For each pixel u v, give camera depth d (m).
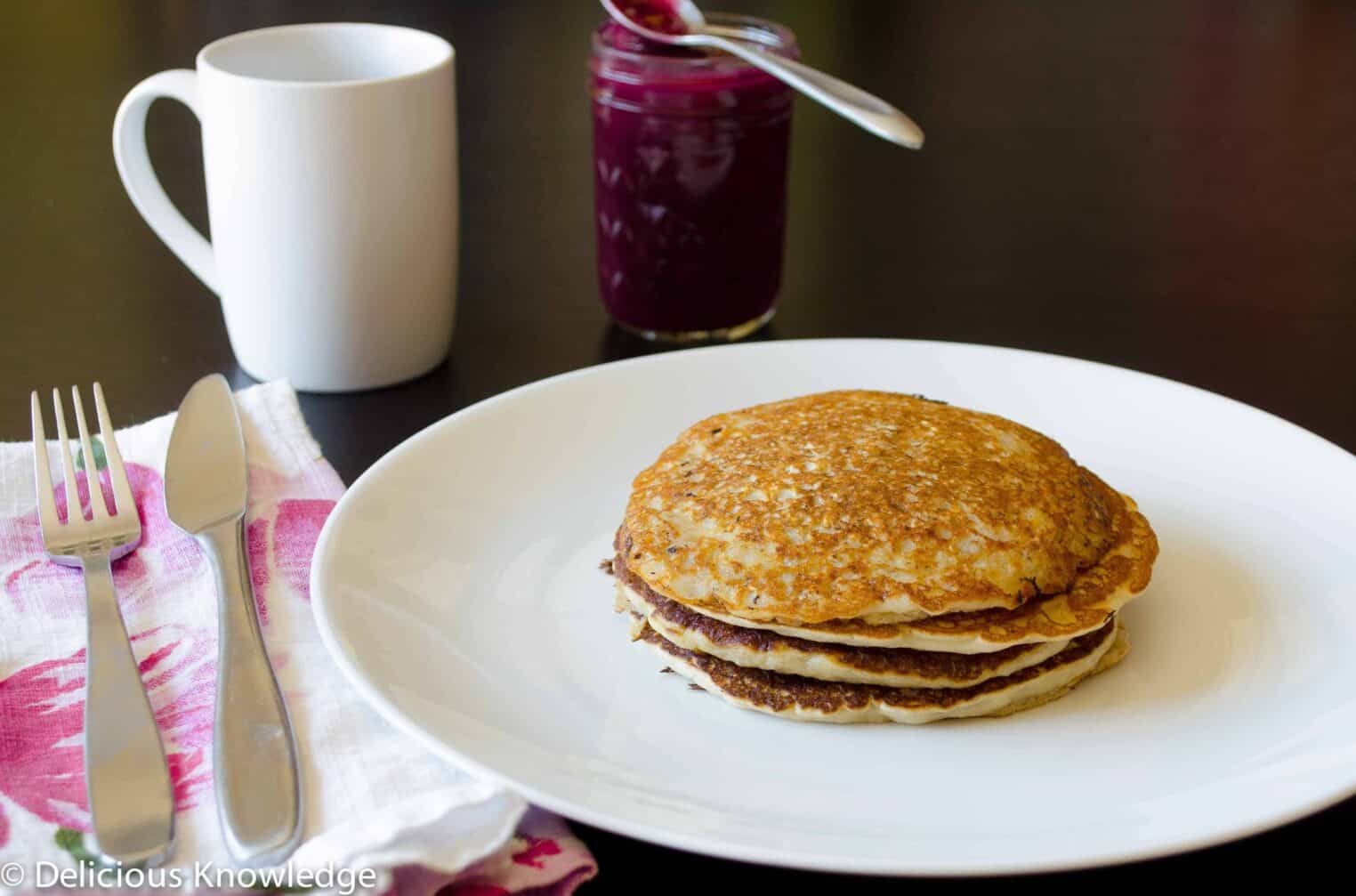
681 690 0.58
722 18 0.79
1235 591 0.62
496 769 0.53
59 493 0.67
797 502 0.59
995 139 0.99
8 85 1.03
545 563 0.63
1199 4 1.24
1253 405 0.74
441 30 1.13
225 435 0.68
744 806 0.54
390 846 0.51
